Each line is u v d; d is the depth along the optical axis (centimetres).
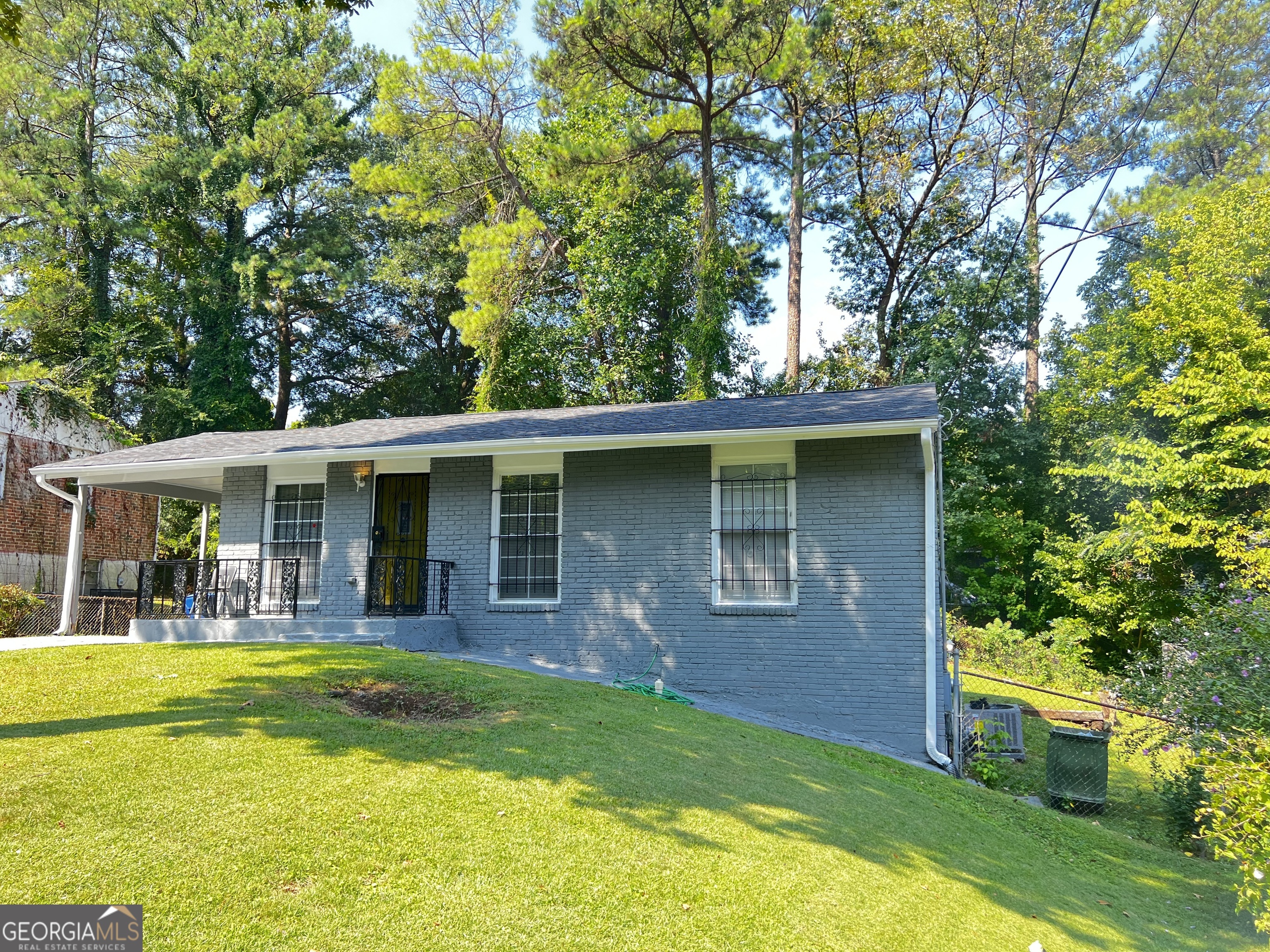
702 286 2520
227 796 542
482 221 2900
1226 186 2438
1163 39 2938
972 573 2353
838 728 1038
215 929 405
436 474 1287
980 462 2475
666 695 1032
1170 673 891
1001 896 599
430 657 989
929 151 2886
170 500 3331
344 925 422
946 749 1045
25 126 2902
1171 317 1941
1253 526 1736
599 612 1172
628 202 2719
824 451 1099
